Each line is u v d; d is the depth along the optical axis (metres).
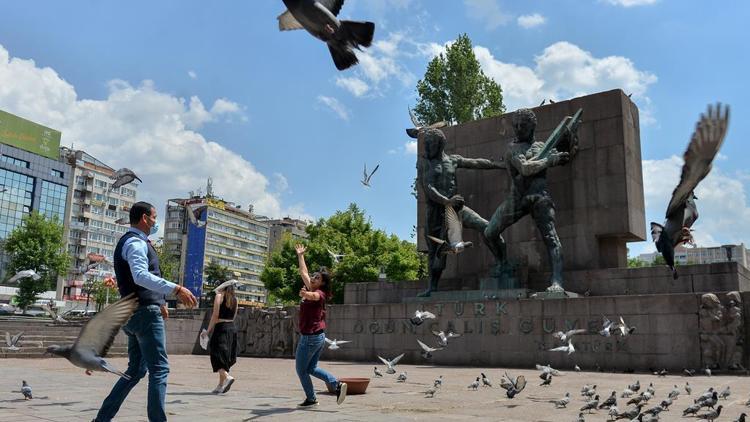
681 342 15.81
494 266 20.98
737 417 7.74
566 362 17.34
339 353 21.73
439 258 21.77
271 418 7.12
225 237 137.75
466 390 11.08
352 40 4.48
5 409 7.80
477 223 21.27
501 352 18.44
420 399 9.59
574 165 21.56
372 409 8.33
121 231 114.00
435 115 43.12
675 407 8.83
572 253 21.17
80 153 108.88
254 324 25.31
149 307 5.56
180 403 8.65
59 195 103.25
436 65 43.69
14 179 95.81
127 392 5.94
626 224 20.28
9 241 66.56
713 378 13.98
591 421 7.30
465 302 19.41
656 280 19.11
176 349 25.70
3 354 20.11
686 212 8.02
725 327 15.36
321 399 9.38
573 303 17.53
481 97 43.62
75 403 8.44
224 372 10.16
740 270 18.31
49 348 4.59
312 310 8.18
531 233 22.20
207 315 26.88
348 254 50.72
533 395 10.34
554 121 22.25
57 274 69.75
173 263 87.56
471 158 23.91
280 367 18.06
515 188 20.28
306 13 4.34
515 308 18.47
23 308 65.62
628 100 21.61
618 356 16.61
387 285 25.02
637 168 21.66
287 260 54.78
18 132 97.00
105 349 4.66
